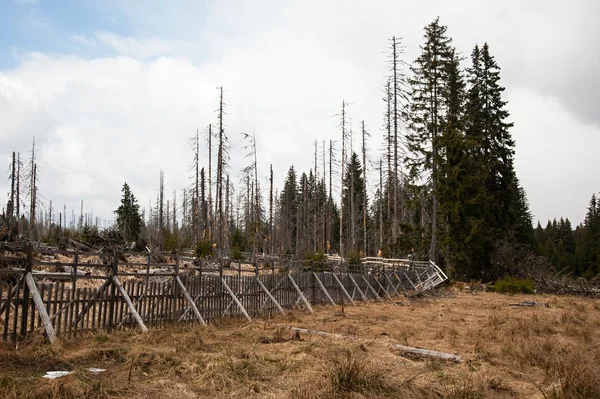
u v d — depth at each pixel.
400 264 36.62
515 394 8.47
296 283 21.09
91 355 9.24
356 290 26.98
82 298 11.35
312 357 10.08
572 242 91.81
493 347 12.95
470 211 41.50
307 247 68.19
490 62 49.50
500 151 48.06
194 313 14.53
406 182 45.38
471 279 42.34
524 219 60.81
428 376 9.10
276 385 8.04
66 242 25.09
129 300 12.20
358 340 12.55
